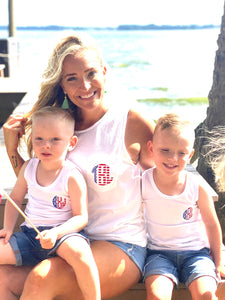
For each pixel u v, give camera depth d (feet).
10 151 10.15
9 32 44.91
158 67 91.71
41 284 8.05
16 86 29.09
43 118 8.87
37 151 8.91
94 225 9.16
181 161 8.92
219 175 10.91
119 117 9.23
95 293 8.14
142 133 9.34
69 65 8.88
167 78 78.07
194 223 9.32
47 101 9.68
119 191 9.11
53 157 8.87
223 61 15.74
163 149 8.93
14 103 27.61
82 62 8.82
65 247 8.28
